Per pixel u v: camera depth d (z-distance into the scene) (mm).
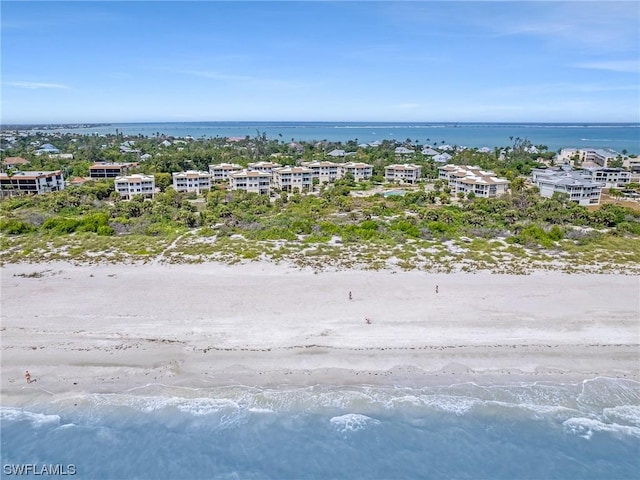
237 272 53344
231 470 27219
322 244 65625
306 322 40750
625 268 55562
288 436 29391
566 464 27562
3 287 48500
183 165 156500
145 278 51312
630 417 30828
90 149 187000
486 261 57844
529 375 34406
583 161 180125
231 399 31938
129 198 110562
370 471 27188
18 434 29266
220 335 38656
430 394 32500
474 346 37438
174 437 29234
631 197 114125
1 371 34062
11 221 74438
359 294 46719
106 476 26719
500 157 199000
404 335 38812
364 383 33375
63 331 39188
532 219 83812
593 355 36625
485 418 30719
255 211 90562
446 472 27047
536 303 44906
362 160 179500
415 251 62125
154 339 38062
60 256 59625
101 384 33062
